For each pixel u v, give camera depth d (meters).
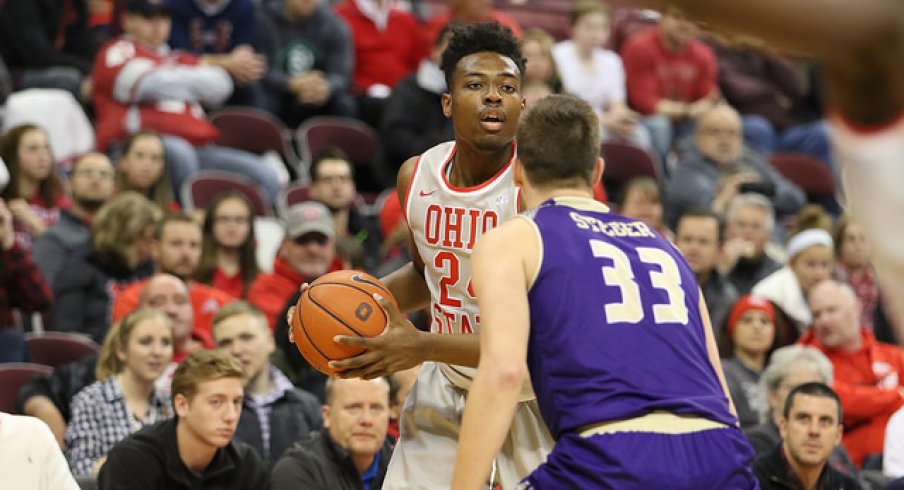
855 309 15.99
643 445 6.36
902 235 2.50
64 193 18.86
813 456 12.48
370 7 24.62
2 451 9.52
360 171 22.70
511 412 6.30
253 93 22.91
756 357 15.59
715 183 21.91
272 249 18.78
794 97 27.89
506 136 8.18
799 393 12.60
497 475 8.37
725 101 27.08
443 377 8.80
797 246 18.17
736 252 19.09
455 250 8.48
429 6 26.84
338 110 23.56
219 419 11.25
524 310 6.47
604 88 24.77
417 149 21.80
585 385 6.47
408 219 8.66
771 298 18.08
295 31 23.59
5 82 20.94
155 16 21.27
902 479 12.29
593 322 6.56
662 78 25.33
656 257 6.94
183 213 16.59
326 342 7.62
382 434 11.94
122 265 16.89
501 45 8.26
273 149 22.20
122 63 20.86
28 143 18.12
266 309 16.23
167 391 13.48
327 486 11.70
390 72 24.66
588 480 6.35
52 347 15.38
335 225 19.30
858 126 2.44
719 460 6.45
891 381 15.90
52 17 22.73
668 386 6.50
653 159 23.12
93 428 12.90
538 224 6.80
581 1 24.61
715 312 17.61
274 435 13.18
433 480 8.56
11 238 15.71
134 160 18.56
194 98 21.36
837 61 2.31
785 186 23.44
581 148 7.07
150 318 13.14
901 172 2.44
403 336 7.68
